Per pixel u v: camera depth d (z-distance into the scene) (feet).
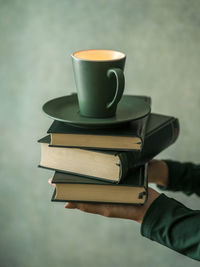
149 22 4.02
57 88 4.32
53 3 4.10
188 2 3.92
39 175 4.62
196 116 4.20
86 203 2.15
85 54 2.23
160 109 4.24
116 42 4.11
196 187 2.86
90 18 4.09
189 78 4.11
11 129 4.52
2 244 4.97
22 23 4.20
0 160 4.65
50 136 2.25
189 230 2.00
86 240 4.80
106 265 4.83
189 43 4.01
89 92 2.05
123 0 4.00
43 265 4.95
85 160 2.12
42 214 4.78
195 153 4.31
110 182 2.07
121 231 4.70
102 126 2.06
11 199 4.77
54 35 4.18
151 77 4.17
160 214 2.06
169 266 4.70
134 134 2.02
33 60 4.28
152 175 2.80
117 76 2.00
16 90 4.39
